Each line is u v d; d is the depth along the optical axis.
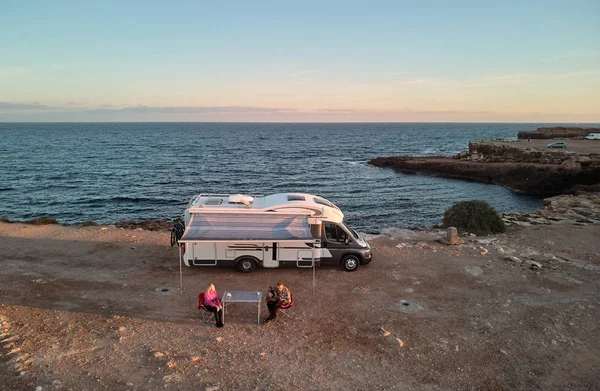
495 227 17.39
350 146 118.88
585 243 15.38
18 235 15.57
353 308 10.02
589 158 48.31
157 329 8.79
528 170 48.59
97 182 48.06
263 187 47.28
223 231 11.07
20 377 6.88
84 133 189.62
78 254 13.62
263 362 7.62
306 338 8.55
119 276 11.80
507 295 10.81
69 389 6.62
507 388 7.04
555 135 108.00
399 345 8.30
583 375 7.43
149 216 32.97
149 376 7.05
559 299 10.58
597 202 23.95
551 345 8.41
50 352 7.73
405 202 39.47
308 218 12.33
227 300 9.01
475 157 64.38
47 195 40.06
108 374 7.08
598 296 10.77
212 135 182.00
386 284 11.54
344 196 42.31
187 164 68.00
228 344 8.24
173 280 11.62
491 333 8.86
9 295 10.30
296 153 93.56
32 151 88.25
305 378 7.16
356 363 7.67
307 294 10.83
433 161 62.44
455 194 44.34
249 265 12.23
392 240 16.09
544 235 16.52
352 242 12.55
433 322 9.34
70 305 9.84
